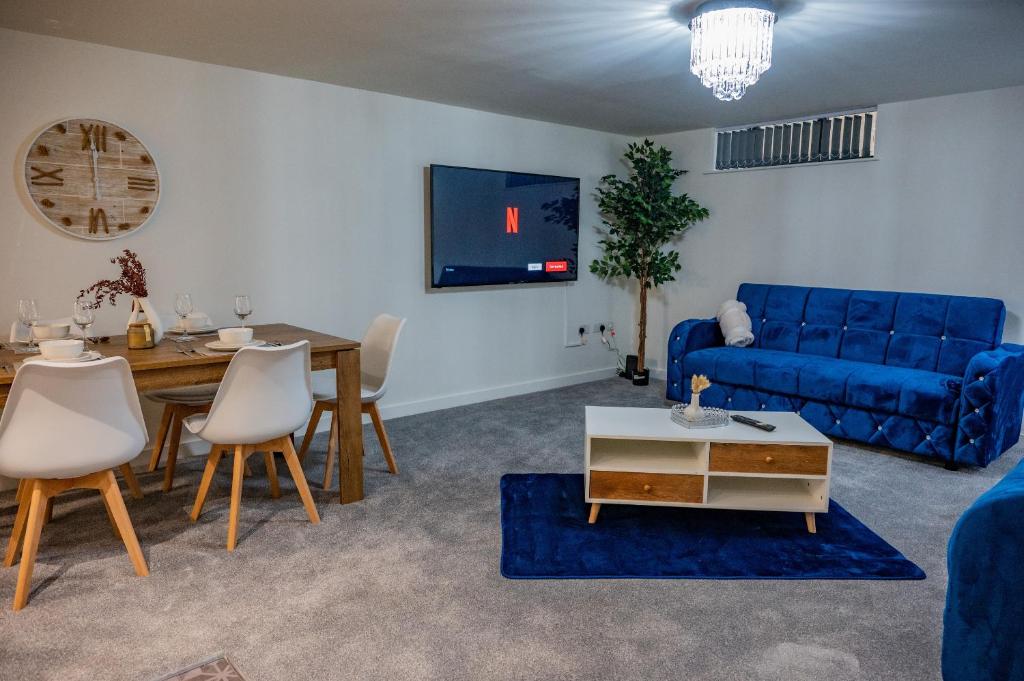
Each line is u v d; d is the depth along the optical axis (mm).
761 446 2689
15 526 2451
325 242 4148
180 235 3607
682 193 5617
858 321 4410
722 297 5469
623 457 2889
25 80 3082
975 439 3420
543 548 2631
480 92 4176
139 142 3396
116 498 2377
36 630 2062
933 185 4246
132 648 1979
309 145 4004
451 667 1907
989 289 4078
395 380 4605
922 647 2018
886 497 3189
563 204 5258
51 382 2123
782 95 4156
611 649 1995
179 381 2621
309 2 2592
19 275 3176
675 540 2717
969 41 2990
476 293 4965
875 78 3711
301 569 2453
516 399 5145
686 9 2658
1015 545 1596
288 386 2689
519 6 2619
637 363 5750
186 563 2488
